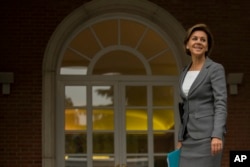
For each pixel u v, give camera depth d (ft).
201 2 36.19
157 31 36.35
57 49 35.17
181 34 35.78
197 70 11.82
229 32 36.17
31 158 34.53
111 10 35.86
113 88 36.11
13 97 34.73
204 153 11.21
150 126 36.09
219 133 10.82
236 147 35.47
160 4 35.96
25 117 34.71
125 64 36.27
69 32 35.55
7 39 35.09
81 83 35.88
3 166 34.35
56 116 35.55
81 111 35.86
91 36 36.11
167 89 36.37
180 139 11.70
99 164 35.68
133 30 36.42
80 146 35.68
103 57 36.19
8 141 34.50
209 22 36.11
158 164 35.99
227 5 36.27
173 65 36.32
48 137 34.55
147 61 36.32
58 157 35.42
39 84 34.96
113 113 36.01
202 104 11.44
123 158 35.81
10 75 34.42
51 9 35.37
